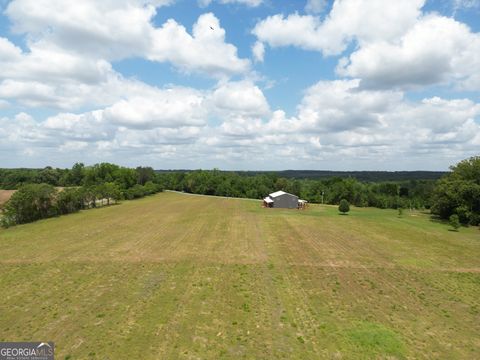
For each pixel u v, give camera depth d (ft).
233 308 71.26
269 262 106.63
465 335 61.52
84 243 133.80
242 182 433.89
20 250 122.42
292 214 225.15
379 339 58.65
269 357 53.06
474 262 111.14
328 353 54.44
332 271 98.22
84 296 77.56
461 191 198.70
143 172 499.10
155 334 59.77
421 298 79.05
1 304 73.10
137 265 102.78
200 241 137.39
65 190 239.09
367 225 184.03
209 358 52.54
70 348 55.06
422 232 165.89
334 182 410.93
